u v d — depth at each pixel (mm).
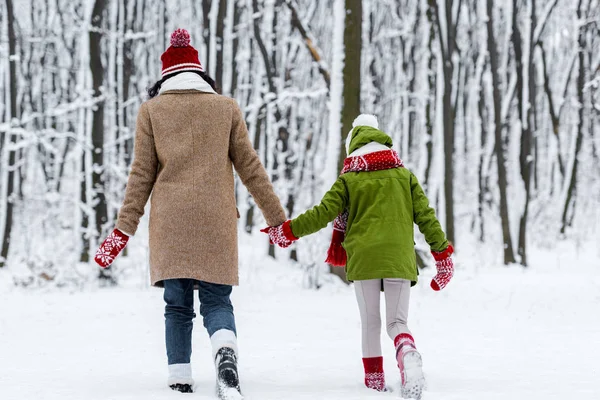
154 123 6105
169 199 5945
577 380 6648
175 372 5969
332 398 5652
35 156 43250
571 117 49531
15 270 27109
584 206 49812
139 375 6902
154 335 10273
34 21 40562
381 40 40406
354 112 19562
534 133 44188
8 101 35969
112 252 5969
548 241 38719
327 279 19078
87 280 20312
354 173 6414
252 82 37531
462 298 16484
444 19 28938
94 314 13242
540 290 18609
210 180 6004
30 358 8195
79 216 24422
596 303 15289
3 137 36562
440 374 7020
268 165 38469
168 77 6344
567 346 9172
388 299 6141
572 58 42781
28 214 38406
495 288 19234
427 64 33969
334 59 19750
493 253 32406
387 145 6586
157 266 5930
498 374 7012
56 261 20391
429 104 33969
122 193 27062
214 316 5852
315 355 8281
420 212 6363
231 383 5422
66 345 9289
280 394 5840
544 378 6766
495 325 11516
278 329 10883
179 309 6070
